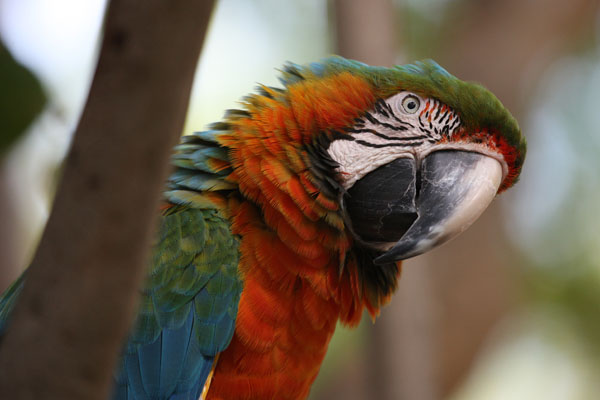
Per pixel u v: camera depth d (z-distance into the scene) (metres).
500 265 8.88
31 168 5.43
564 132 10.65
